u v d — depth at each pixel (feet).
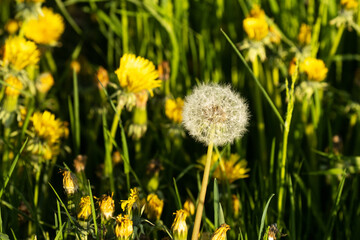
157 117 3.84
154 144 3.99
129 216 3.03
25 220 3.36
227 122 2.93
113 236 3.03
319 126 3.81
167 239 3.17
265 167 3.79
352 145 4.04
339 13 3.93
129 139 3.91
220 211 3.07
